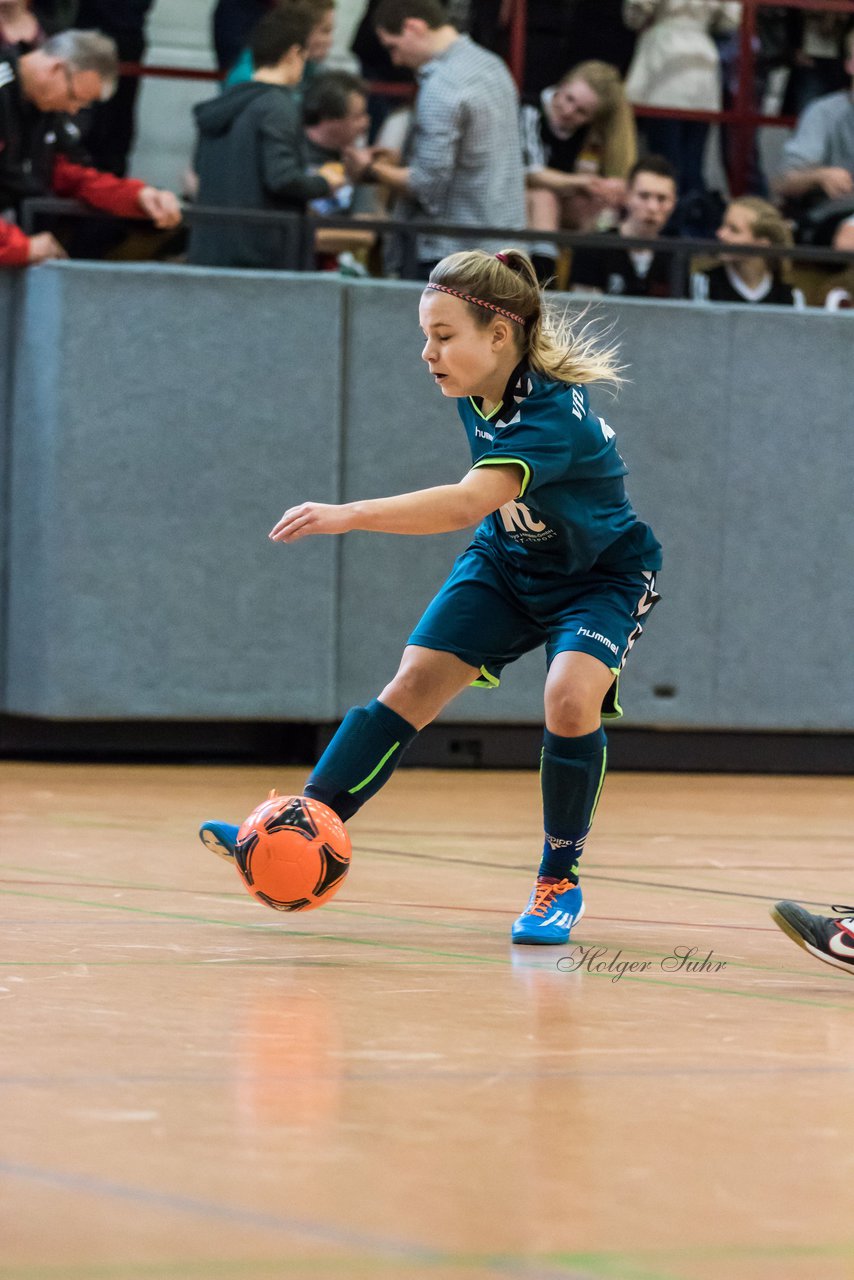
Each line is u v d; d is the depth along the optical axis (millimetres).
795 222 21266
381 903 10266
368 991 7473
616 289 19969
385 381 19172
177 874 11234
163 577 18750
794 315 20203
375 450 19188
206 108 18922
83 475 18484
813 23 22266
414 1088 5719
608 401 19719
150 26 21500
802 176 21266
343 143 19359
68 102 18250
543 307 9039
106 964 7926
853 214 21094
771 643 20422
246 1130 5109
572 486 9008
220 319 18688
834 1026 7051
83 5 20359
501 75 19109
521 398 8891
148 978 7605
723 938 9375
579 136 20328
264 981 7625
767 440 20250
